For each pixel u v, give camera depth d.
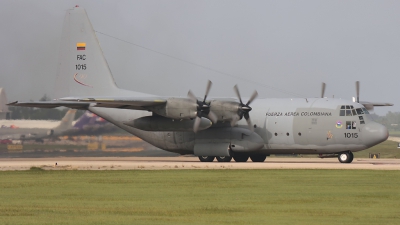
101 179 92.31
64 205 64.25
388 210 61.06
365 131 123.44
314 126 126.69
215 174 99.88
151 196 72.12
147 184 85.06
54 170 108.56
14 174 101.50
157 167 113.25
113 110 142.12
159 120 127.94
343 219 55.56
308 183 85.75
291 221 54.38
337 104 126.94
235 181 88.81
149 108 125.75
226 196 72.00
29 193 74.88
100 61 144.50
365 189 78.56
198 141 134.12
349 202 66.81
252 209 61.75
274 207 63.03
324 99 129.88
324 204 65.44
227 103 124.19
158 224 52.72
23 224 52.47
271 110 131.38
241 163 126.50
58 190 78.00
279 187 81.00
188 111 122.31
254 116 131.88
